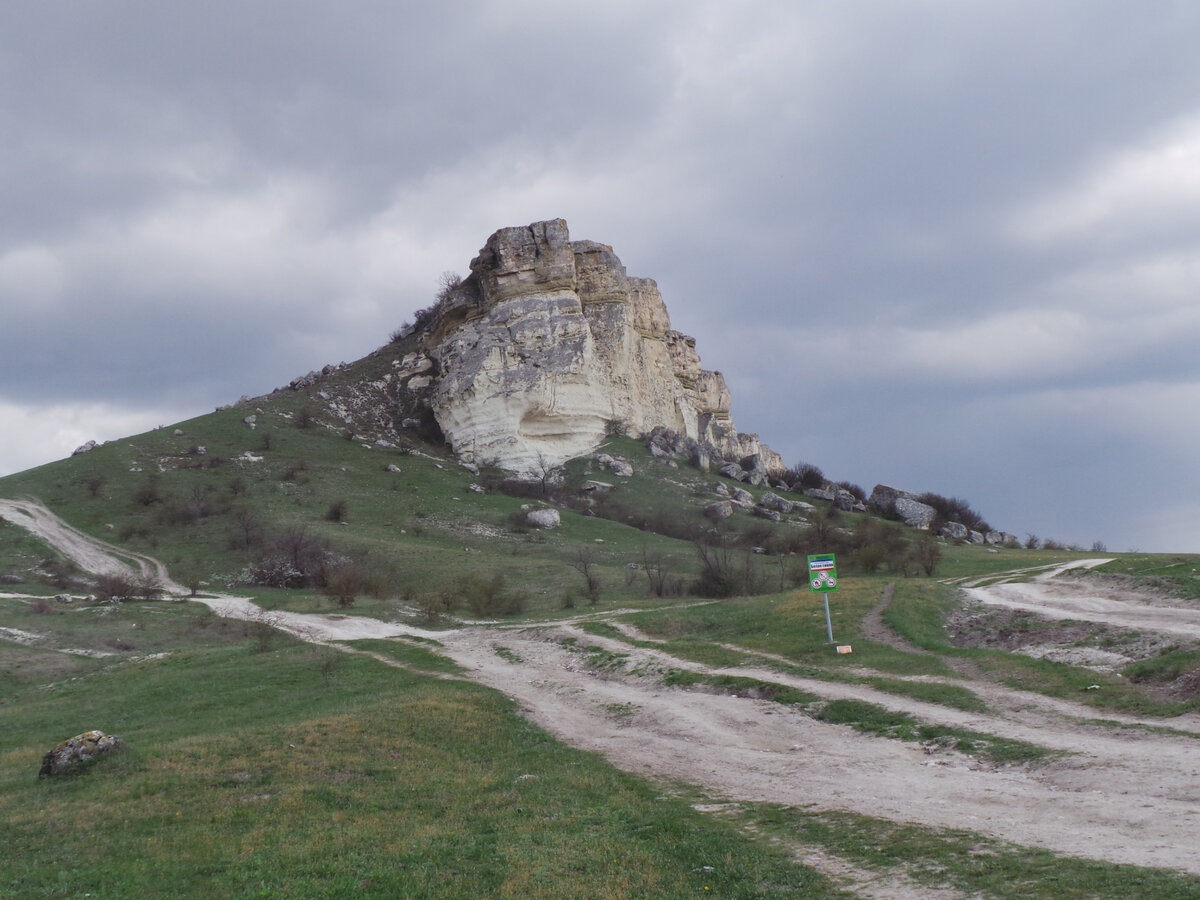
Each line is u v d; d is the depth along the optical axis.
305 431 119.31
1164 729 17.77
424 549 75.19
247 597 61.97
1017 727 19.34
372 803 17.39
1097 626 28.19
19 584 63.97
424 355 146.38
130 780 18.61
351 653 40.53
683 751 21.28
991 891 10.30
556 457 121.31
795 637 33.09
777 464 182.00
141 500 87.19
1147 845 11.36
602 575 66.62
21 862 14.04
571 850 13.77
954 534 97.75
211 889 12.63
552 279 132.38
